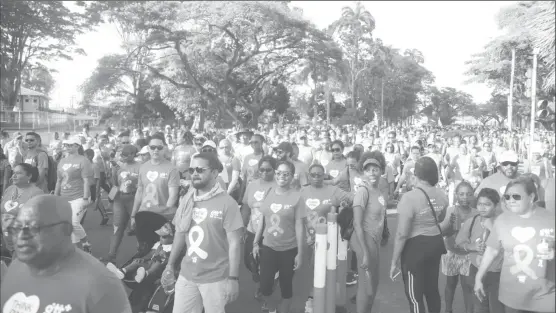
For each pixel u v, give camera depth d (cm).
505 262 326
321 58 3784
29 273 254
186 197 427
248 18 3553
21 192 591
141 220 496
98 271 257
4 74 2047
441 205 452
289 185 524
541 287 311
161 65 3659
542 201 316
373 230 511
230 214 415
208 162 413
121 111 3080
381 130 2019
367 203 511
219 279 414
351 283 645
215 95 4053
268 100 5056
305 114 5819
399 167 1339
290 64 4347
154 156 693
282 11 3631
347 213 519
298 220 513
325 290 453
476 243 489
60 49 1834
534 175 310
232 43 3834
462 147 891
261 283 523
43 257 248
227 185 919
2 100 2433
